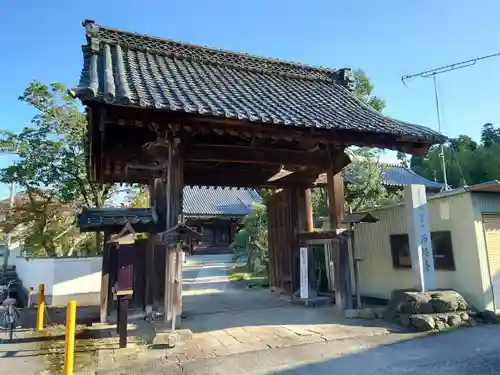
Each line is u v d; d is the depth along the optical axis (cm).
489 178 2614
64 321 824
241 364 470
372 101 1475
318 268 1045
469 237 737
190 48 868
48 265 1190
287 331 629
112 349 557
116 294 580
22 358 545
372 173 1294
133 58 770
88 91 482
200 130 589
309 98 852
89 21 781
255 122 588
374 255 944
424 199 735
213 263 2461
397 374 429
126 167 768
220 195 3138
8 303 671
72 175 1614
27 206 1652
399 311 680
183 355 511
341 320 701
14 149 1533
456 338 573
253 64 945
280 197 1073
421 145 761
